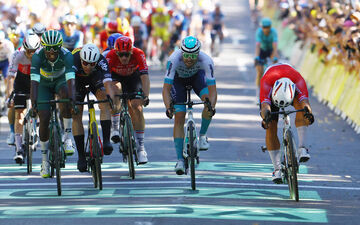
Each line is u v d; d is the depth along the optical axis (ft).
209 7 263.70
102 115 82.79
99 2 260.21
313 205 71.20
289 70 75.31
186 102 79.82
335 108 145.79
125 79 91.45
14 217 65.00
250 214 66.23
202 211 67.15
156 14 218.79
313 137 118.93
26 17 167.53
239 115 139.23
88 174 89.30
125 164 96.58
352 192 79.25
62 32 122.42
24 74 92.48
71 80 76.23
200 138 86.02
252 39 312.09
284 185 83.05
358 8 130.72
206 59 81.20
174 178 86.12
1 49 116.37
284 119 74.28
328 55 158.30
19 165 96.84
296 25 210.79
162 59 217.56
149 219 63.52
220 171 91.04
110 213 66.13
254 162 98.17
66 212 66.85
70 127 83.71
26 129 89.97
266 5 375.45
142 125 88.79
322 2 173.68
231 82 190.08
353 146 111.04
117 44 85.87
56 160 75.61
